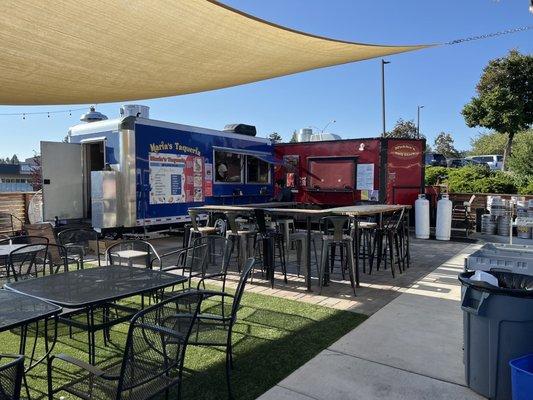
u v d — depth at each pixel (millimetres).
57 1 3271
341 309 4547
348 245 5238
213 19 3727
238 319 4203
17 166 32906
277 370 3121
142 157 8422
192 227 6898
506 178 14648
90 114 9547
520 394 2309
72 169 8617
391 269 6336
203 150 9961
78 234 5441
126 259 4914
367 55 5273
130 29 3918
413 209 11156
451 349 3496
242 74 5770
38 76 5188
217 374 3055
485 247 3875
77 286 2971
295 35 4188
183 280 3215
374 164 10820
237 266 6715
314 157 11727
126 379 2059
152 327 2107
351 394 2789
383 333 3842
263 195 12078
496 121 22031
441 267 6875
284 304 4727
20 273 4605
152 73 5398
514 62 21766
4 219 8922
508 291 2527
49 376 2229
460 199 12094
